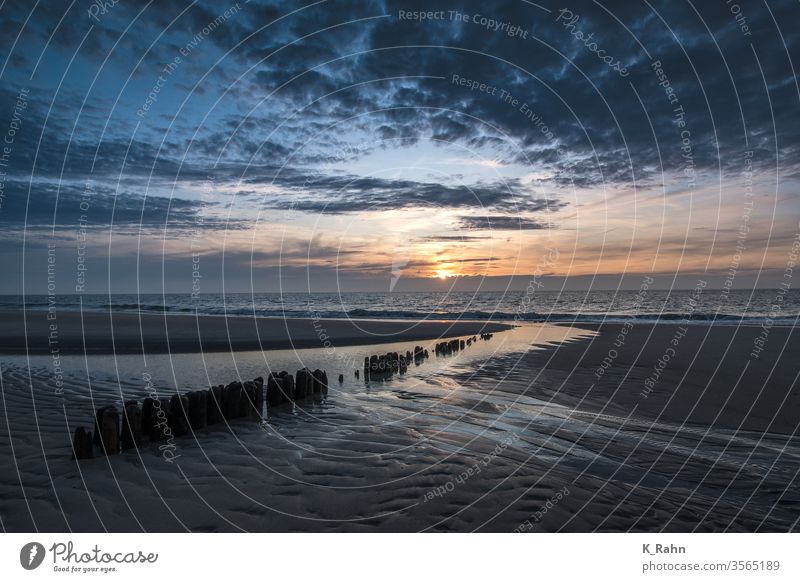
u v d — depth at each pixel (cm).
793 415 869
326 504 489
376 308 5034
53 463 568
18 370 1138
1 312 2986
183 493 504
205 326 2294
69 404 829
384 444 674
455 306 5538
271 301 7388
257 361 1405
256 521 457
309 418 813
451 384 1128
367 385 1117
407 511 480
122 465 570
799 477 595
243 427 750
